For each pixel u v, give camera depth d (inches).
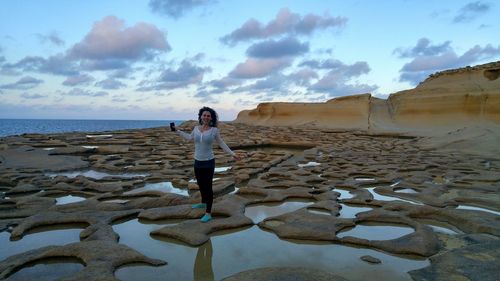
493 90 1439.5
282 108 2251.5
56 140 923.4
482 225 270.8
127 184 414.3
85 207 314.5
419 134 1364.4
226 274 191.0
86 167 567.8
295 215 293.4
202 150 268.8
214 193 379.6
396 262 209.5
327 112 2017.7
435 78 1813.5
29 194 377.1
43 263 200.8
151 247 229.8
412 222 282.8
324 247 232.8
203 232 248.4
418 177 485.7
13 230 252.5
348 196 386.0
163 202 330.0
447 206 344.5
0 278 179.9
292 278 178.9
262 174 489.1
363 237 256.5
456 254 214.7
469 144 836.6
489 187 421.7
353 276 189.5
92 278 173.2
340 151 828.6
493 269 194.1
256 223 281.4
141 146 849.5
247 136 1187.3
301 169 545.0
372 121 1808.6
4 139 943.7
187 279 184.2
